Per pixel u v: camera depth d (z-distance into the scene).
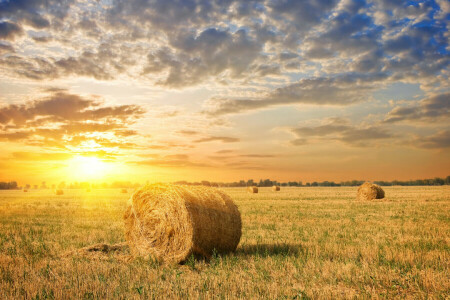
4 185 156.25
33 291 6.97
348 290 7.05
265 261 9.37
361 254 10.11
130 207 11.75
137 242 11.48
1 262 9.56
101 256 10.58
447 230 14.79
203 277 8.00
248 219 19.27
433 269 8.55
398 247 11.11
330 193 52.66
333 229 15.41
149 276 8.16
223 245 10.99
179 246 10.44
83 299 6.55
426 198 36.16
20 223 18.62
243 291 7.01
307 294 6.75
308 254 10.08
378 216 20.28
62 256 10.54
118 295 6.79
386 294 6.81
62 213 24.12
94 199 43.25
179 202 10.53
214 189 12.04
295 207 26.56
